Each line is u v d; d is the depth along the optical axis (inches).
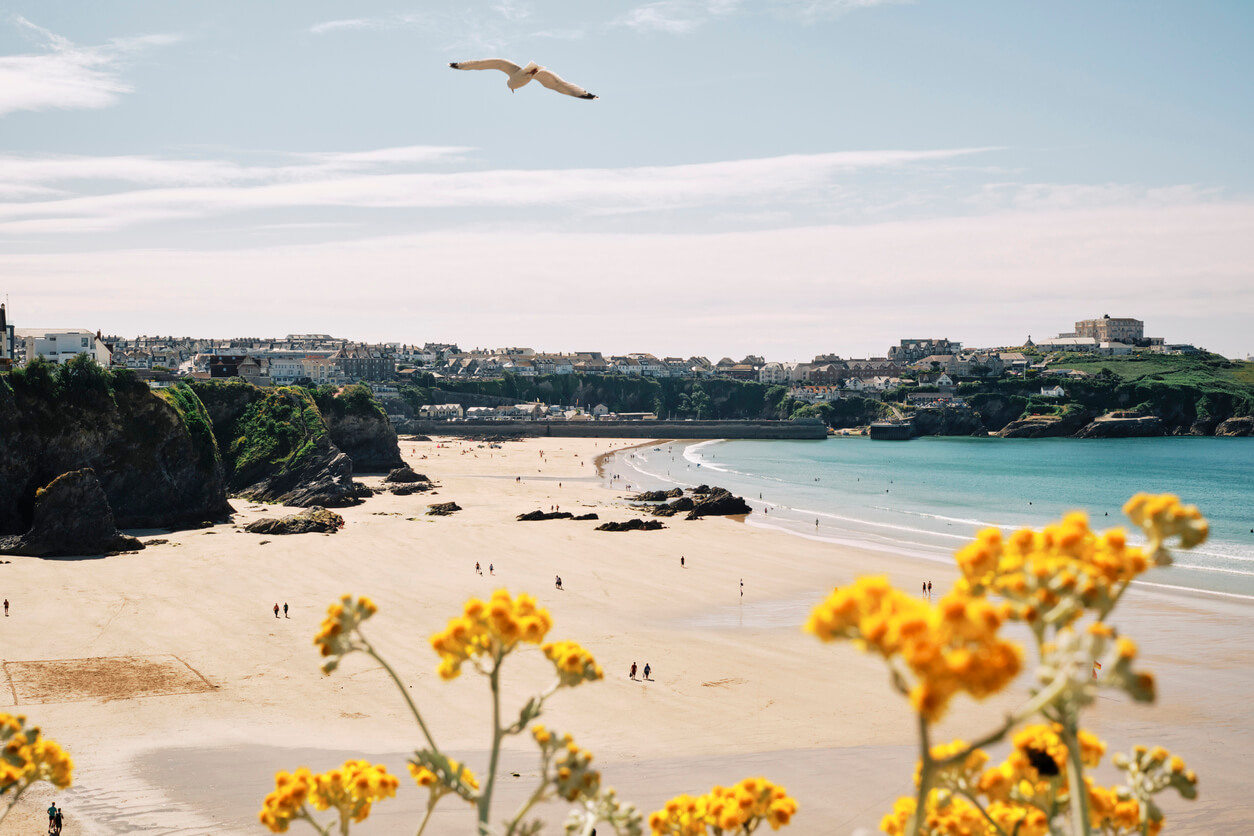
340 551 3730.3
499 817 1363.2
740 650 2375.7
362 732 1766.7
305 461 5492.1
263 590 2977.4
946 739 1718.8
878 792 1489.9
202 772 1561.3
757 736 1753.2
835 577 3385.8
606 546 3978.8
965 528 4766.2
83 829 1344.7
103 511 3668.8
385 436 7342.5
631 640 2463.1
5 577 3120.1
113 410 4315.9
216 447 4803.2
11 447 4010.8
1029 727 370.3
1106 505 5797.2
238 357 7470.5
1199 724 1804.9
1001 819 370.9
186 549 3745.1
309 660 2218.3
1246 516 5246.1
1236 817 1400.1
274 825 424.5
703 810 455.8
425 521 4611.2
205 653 2266.2
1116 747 1679.4
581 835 358.6
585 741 1724.9
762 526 4724.4
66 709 1871.3
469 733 1765.5
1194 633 2546.8
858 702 1964.8
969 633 211.3
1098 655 238.7
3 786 455.8
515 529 4372.5
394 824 1360.7
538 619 352.2
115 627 2486.5
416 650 2305.6
